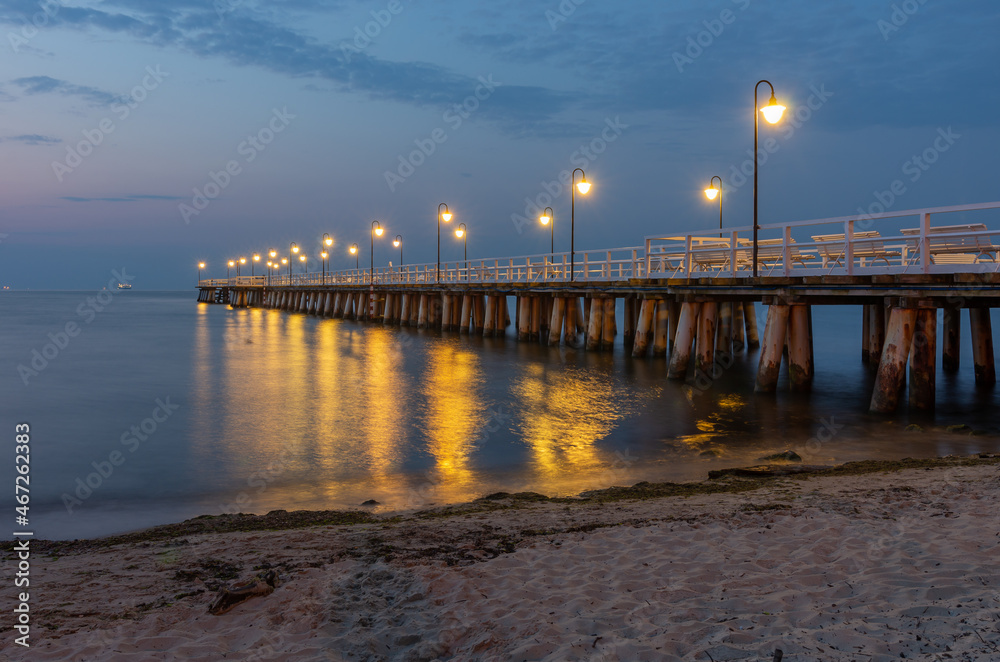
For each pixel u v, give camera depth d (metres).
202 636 4.48
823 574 4.77
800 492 7.77
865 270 14.10
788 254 15.47
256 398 18.64
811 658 3.49
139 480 10.80
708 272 20.09
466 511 8.12
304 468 11.36
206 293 127.12
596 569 5.30
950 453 10.76
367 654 4.16
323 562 5.93
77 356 30.23
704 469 10.41
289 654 4.16
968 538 5.24
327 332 45.28
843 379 19.67
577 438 13.05
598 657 3.75
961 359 25.86
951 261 14.24
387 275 54.66
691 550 5.63
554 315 30.33
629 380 20.02
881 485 7.86
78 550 7.06
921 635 3.61
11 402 18.36
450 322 42.31
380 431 14.16
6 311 81.19
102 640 4.43
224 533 7.52
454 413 16.00
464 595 4.91
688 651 3.75
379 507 8.90
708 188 24.53
